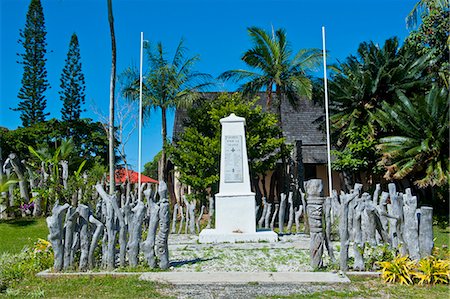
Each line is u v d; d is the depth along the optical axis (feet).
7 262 25.11
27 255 27.20
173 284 20.81
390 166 55.52
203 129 65.67
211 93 81.15
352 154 64.34
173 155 64.54
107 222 24.00
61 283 20.99
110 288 20.03
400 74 64.03
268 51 65.10
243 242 36.29
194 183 59.11
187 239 39.34
